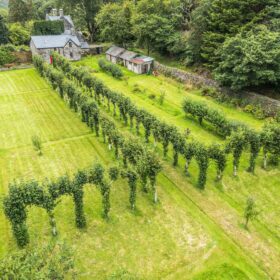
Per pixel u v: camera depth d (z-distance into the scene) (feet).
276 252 71.10
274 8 160.86
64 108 155.84
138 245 72.28
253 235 75.87
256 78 142.51
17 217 68.95
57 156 112.06
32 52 266.16
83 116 139.13
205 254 70.03
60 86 164.25
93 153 113.60
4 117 146.30
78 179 74.69
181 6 233.35
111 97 142.51
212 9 180.24
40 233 75.51
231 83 157.89
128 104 128.36
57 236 74.49
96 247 71.51
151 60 218.59
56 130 132.36
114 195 89.66
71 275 63.46
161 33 221.66
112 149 115.75
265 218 81.76
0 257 68.74
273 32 145.59
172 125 105.19
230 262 68.08
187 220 80.53
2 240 74.08
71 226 77.82
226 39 157.28
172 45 221.05
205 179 92.27
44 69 197.77
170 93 177.17
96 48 288.51
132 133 128.06
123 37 267.59
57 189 72.43
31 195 69.31
